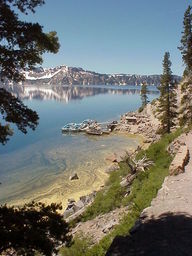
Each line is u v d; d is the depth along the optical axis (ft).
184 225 38.88
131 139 238.48
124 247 34.88
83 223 68.85
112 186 78.33
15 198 120.47
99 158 180.86
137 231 39.47
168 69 163.94
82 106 613.11
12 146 224.94
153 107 310.45
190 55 132.87
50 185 135.33
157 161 76.95
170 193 51.34
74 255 53.47
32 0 32.14
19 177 149.07
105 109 546.26
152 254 32.32
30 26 31.91
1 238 28.32
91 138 252.42
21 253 30.19
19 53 32.35
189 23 131.85
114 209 66.28
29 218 31.99
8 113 32.91
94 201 77.30
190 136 89.20
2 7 30.66
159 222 41.04
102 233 56.75
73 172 153.99
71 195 120.98
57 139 252.83
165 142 91.09
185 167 63.21
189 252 32.12
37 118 34.19
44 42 33.09
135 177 73.61
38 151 207.21
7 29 30.86
